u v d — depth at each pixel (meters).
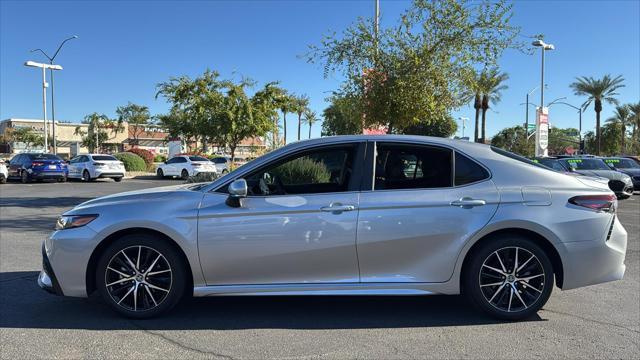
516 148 46.53
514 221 4.42
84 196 17.78
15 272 6.46
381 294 4.47
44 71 34.03
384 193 4.51
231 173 4.66
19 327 4.47
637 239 8.99
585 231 4.49
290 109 31.33
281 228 4.44
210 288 4.52
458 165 4.62
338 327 4.48
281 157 4.70
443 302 5.20
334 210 4.43
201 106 28.88
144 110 65.38
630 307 5.03
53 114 35.12
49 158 26.19
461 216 4.43
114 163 27.30
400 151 4.69
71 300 5.25
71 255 4.49
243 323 4.58
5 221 11.23
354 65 13.58
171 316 4.75
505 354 3.87
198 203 4.53
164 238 4.54
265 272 4.50
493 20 12.60
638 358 3.80
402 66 13.09
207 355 3.86
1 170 24.78
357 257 4.46
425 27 13.03
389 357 3.82
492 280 4.54
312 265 4.48
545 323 4.56
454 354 3.88
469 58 12.93
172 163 29.95
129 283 4.59
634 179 19.16
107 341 4.14
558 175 4.69
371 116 13.92
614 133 65.94
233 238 4.45
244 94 29.53
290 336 4.26
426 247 4.46
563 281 4.53
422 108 13.20
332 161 4.97
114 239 4.58
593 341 4.14
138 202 4.59
